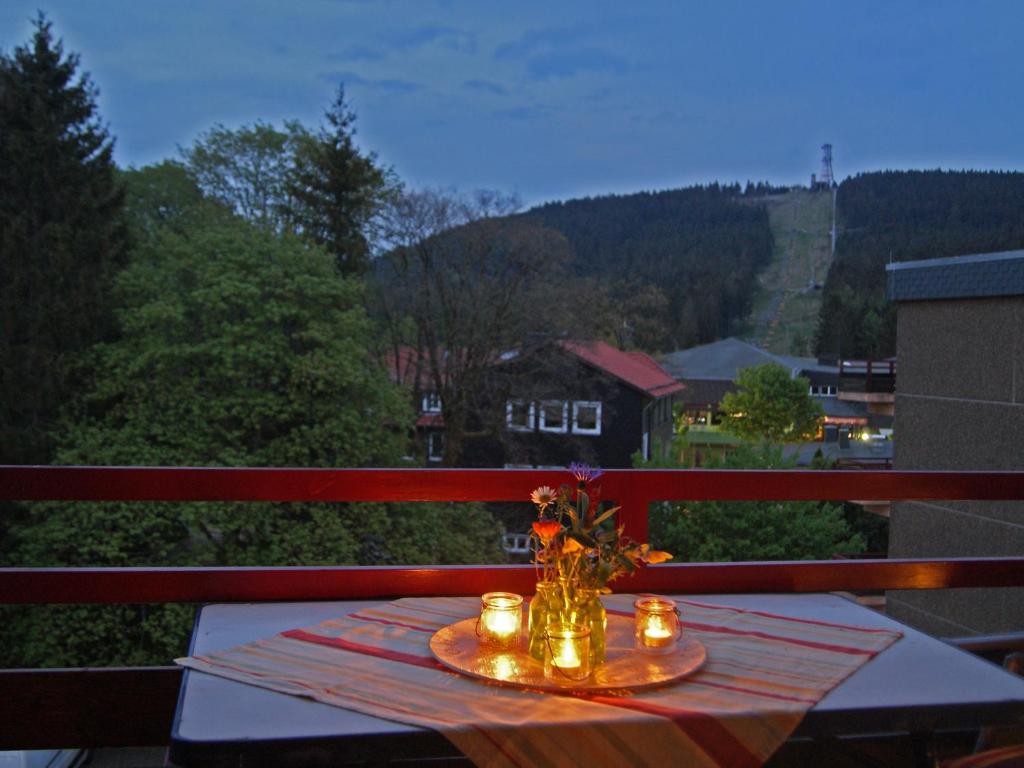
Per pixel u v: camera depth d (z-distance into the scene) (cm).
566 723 135
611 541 163
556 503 167
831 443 2908
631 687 150
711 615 202
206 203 2130
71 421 1543
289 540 1305
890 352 3616
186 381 1419
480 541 1692
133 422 1434
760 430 2928
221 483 238
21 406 1538
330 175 2194
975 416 665
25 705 224
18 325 1600
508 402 1977
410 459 1914
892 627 193
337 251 2183
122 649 1220
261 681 153
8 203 1706
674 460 1916
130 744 227
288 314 1445
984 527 651
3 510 1356
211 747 129
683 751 137
